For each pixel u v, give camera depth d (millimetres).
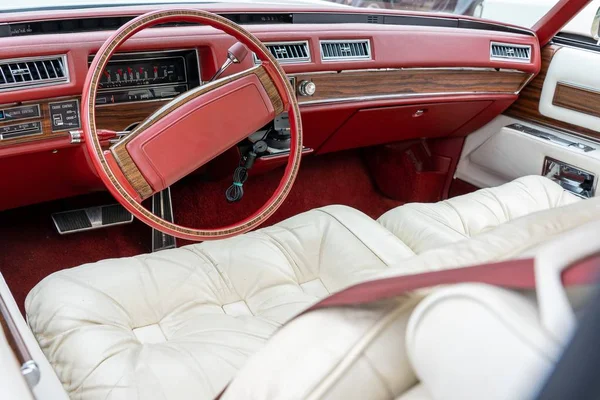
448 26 2137
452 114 2307
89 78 1296
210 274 1373
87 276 1282
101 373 1035
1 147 1476
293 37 1807
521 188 1893
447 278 594
